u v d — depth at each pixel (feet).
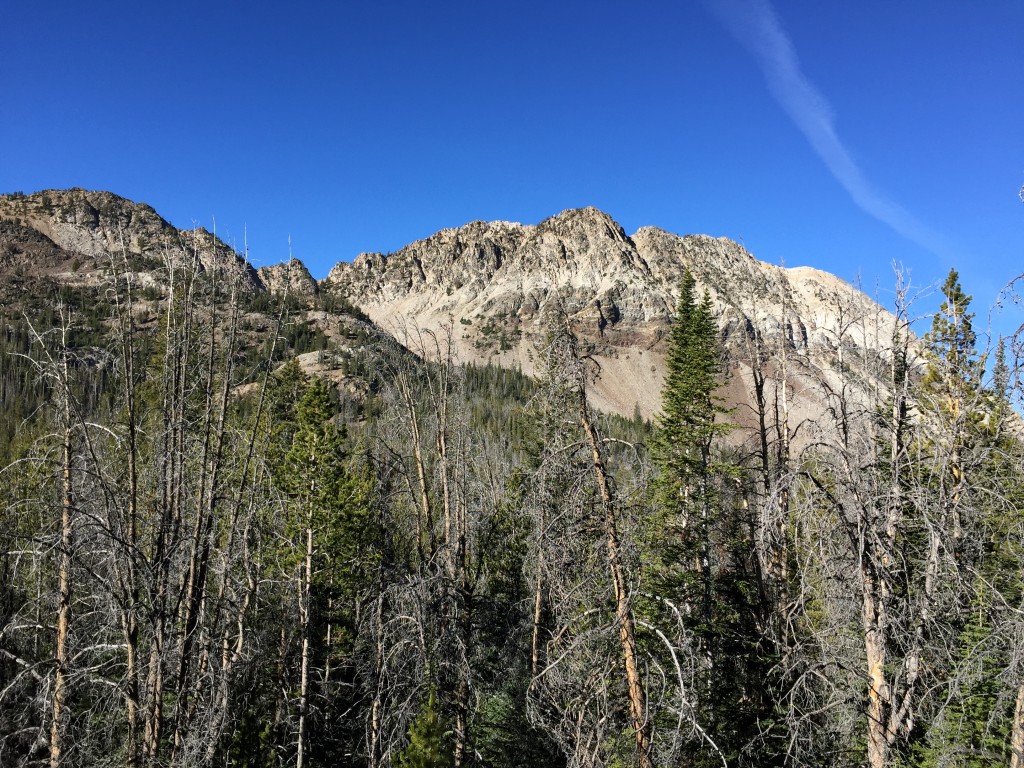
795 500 33.04
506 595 78.59
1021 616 31.40
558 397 38.68
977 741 40.78
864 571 32.99
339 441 78.43
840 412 36.11
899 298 36.47
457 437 65.36
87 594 44.42
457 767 55.31
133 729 39.83
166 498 42.93
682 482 77.92
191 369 44.57
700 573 69.56
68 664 40.50
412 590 54.49
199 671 45.44
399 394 67.67
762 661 56.80
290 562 74.69
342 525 73.67
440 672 57.11
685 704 33.17
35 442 43.45
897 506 33.65
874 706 32.73
